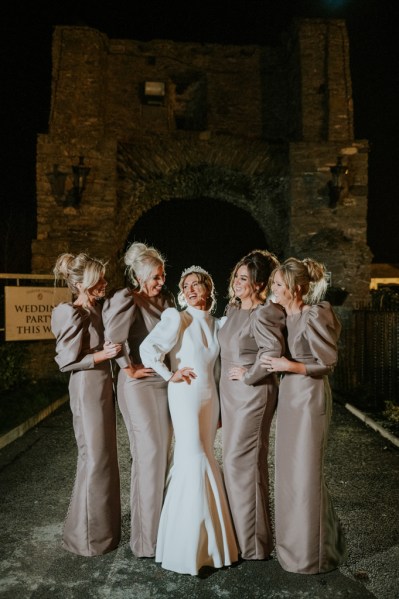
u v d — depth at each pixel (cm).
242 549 325
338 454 566
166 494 326
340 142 1250
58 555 339
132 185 1266
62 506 422
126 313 323
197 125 1429
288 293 317
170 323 319
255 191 1359
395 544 355
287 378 320
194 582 304
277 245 1337
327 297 1180
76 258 341
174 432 337
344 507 421
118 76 1337
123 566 324
